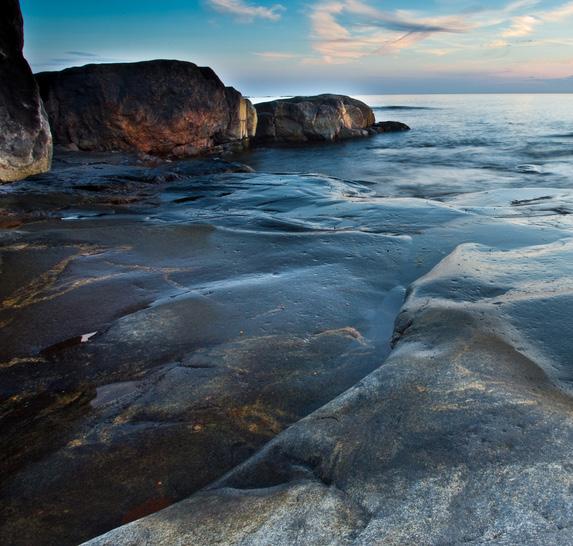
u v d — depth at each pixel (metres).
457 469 1.97
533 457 1.98
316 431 2.37
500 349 3.05
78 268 5.48
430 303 3.99
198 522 1.84
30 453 2.65
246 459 2.50
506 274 4.54
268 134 27.97
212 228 7.22
